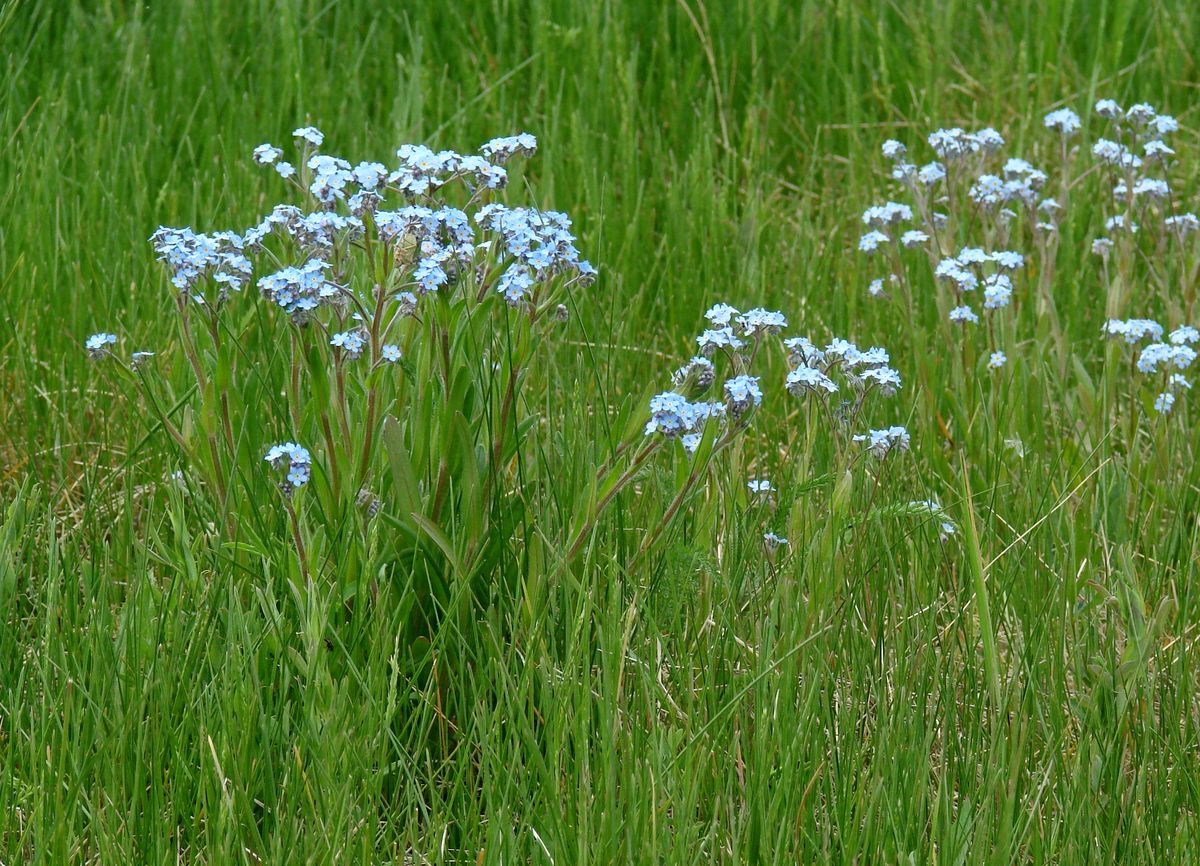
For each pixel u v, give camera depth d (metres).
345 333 3.53
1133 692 3.79
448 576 3.80
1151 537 4.77
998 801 3.38
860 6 8.91
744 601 4.09
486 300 3.67
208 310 3.74
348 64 8.35
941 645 4.03
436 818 3.26
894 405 5.44
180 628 3.71
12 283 6.09
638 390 5.61
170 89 7.87
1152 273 6.34
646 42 8.75
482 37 8.50
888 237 5.76
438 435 3.73
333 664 3.66
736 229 6.95
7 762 3.32
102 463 5.16
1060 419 5.50
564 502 4.22
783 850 3.15
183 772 3.37
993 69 8.38
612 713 3.39
